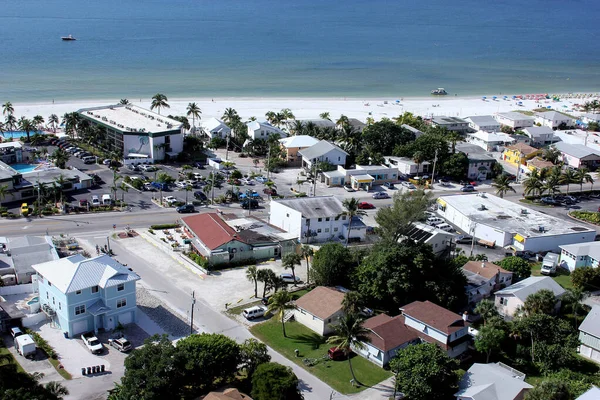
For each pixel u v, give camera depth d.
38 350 87.25
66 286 89.50
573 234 140.12
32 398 63.59
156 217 145.62
